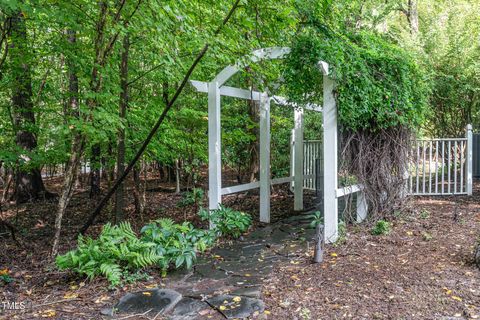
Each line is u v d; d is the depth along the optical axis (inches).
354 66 175.9
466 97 378.6
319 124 366.9
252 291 122.0
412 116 210.1
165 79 236.4
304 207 279.9
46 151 249.6
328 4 215.3
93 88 181.5
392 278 127.9
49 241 218.8
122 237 149.6
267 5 180.5
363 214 202.2
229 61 178.1
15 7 138.1
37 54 207.0
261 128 237.0
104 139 181.9
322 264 146.4
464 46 367.2
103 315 108.6
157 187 414.0
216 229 186.2
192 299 117.4
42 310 113.5
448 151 301.1
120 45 202.2
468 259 143.2
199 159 306.3
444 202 270.4
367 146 196.7
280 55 193.5
